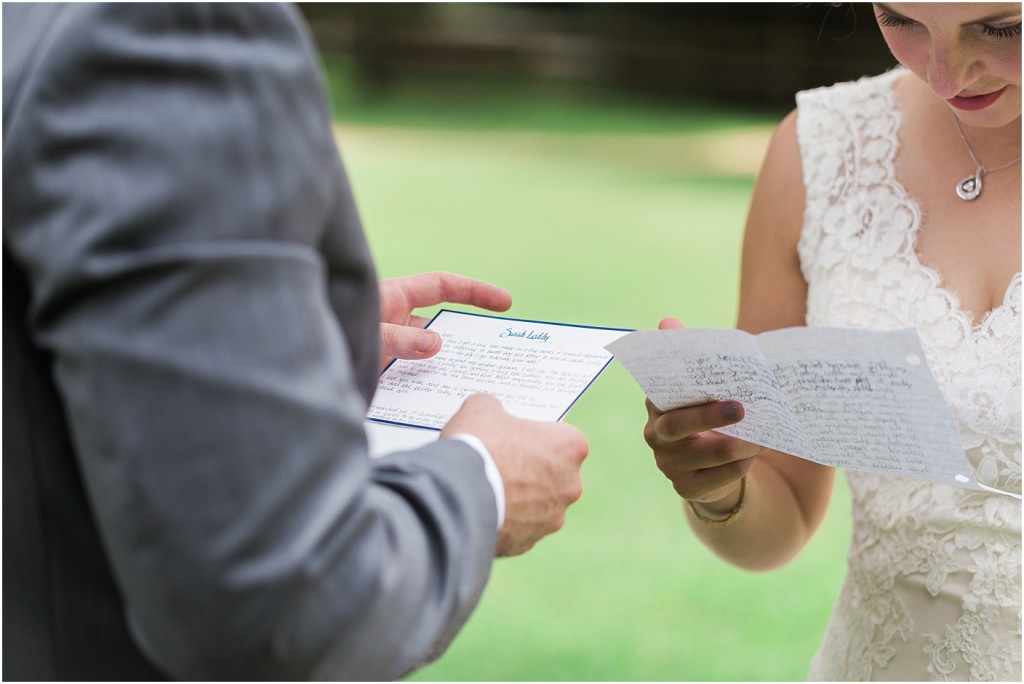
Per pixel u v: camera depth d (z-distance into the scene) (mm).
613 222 10516
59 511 1056
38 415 1048
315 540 941
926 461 1467
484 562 1118
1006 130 1748
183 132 938
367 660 1002
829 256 1879
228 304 932
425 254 9133
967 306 1748
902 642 1774
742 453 1737
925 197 1827
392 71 20250
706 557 4355
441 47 20438
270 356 941
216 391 924
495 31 20750
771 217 2004
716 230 10250
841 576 4203
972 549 1699
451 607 1067
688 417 1645
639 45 20188
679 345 1550
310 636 952
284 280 955
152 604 947
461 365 1606
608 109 18375
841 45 19016
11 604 1055
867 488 1833
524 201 11453
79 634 1065
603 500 4797
